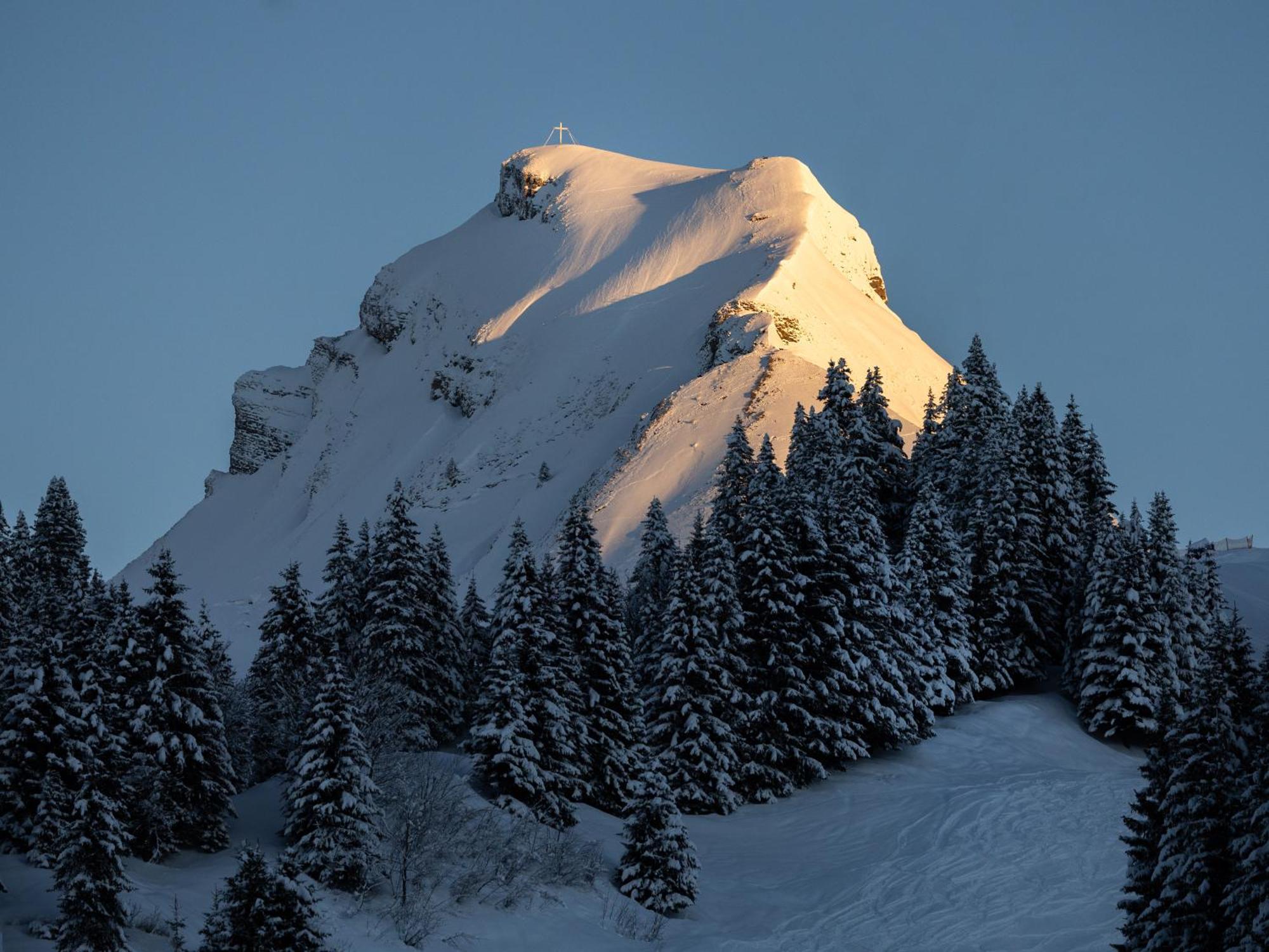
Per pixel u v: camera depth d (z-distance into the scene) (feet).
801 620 246.47
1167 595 280.72
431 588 248.73
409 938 146.82
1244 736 122.31
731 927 175.73
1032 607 300.20
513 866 169.99
